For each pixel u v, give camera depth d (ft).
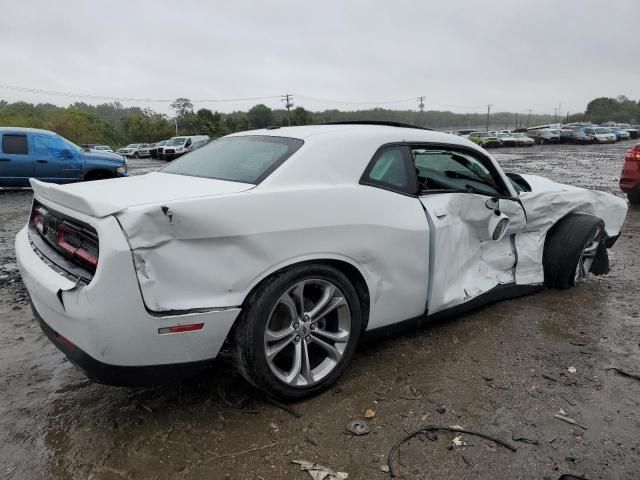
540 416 8.73
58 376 10.21
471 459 7.63
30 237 9.86
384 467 7.45
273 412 8.85
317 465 7.50
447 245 11.15
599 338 11.87
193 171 10.50
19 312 13.73
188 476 7.29
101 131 306.14
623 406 9.07
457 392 9.48
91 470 7.40
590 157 90.07
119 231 7.23
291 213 8.56
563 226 14.75
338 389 9.58
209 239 7.78
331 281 9.12
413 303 10.72
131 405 9.10
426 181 11.25
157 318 7.48
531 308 13.70
